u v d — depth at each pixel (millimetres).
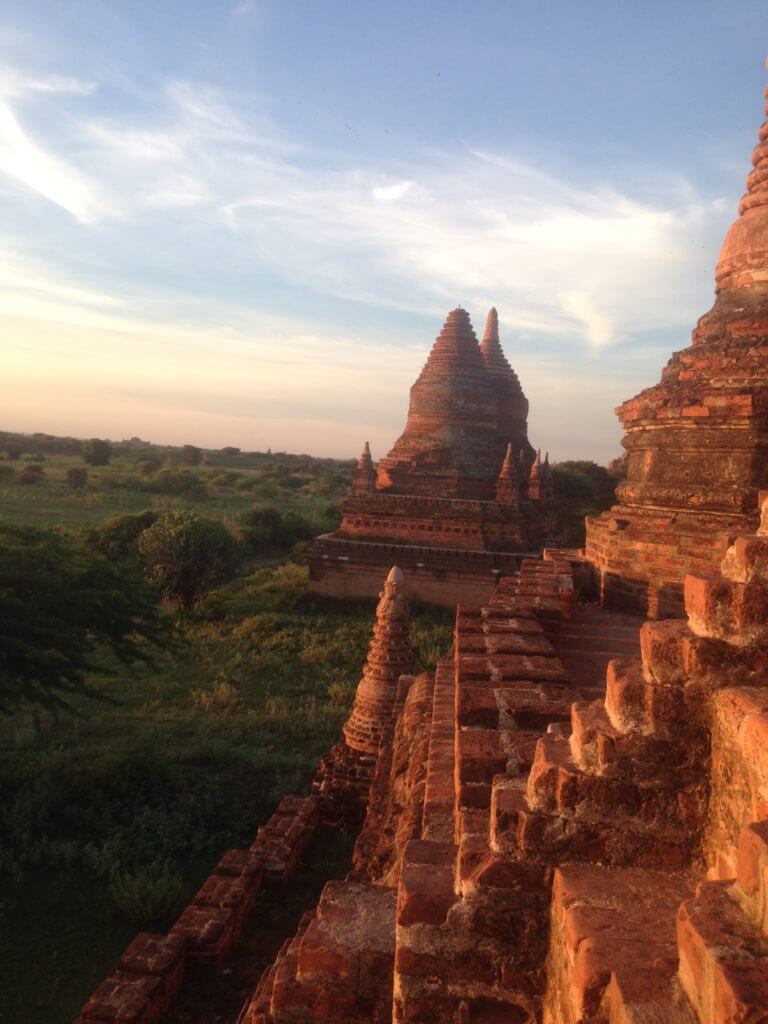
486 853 2932
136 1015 7918
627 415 9469
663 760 2764
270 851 11719
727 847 2551
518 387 43906
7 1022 8648
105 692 21078
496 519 32625
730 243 8945
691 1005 1962
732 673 2734
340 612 31984
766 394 7836
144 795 14336
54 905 10984
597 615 8750
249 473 107125
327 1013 3252
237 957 9695
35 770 14969
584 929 2348
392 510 33375
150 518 40375
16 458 103000
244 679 22391
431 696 9758
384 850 6449
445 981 2795
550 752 2975
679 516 8430
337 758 14133
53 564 17109
